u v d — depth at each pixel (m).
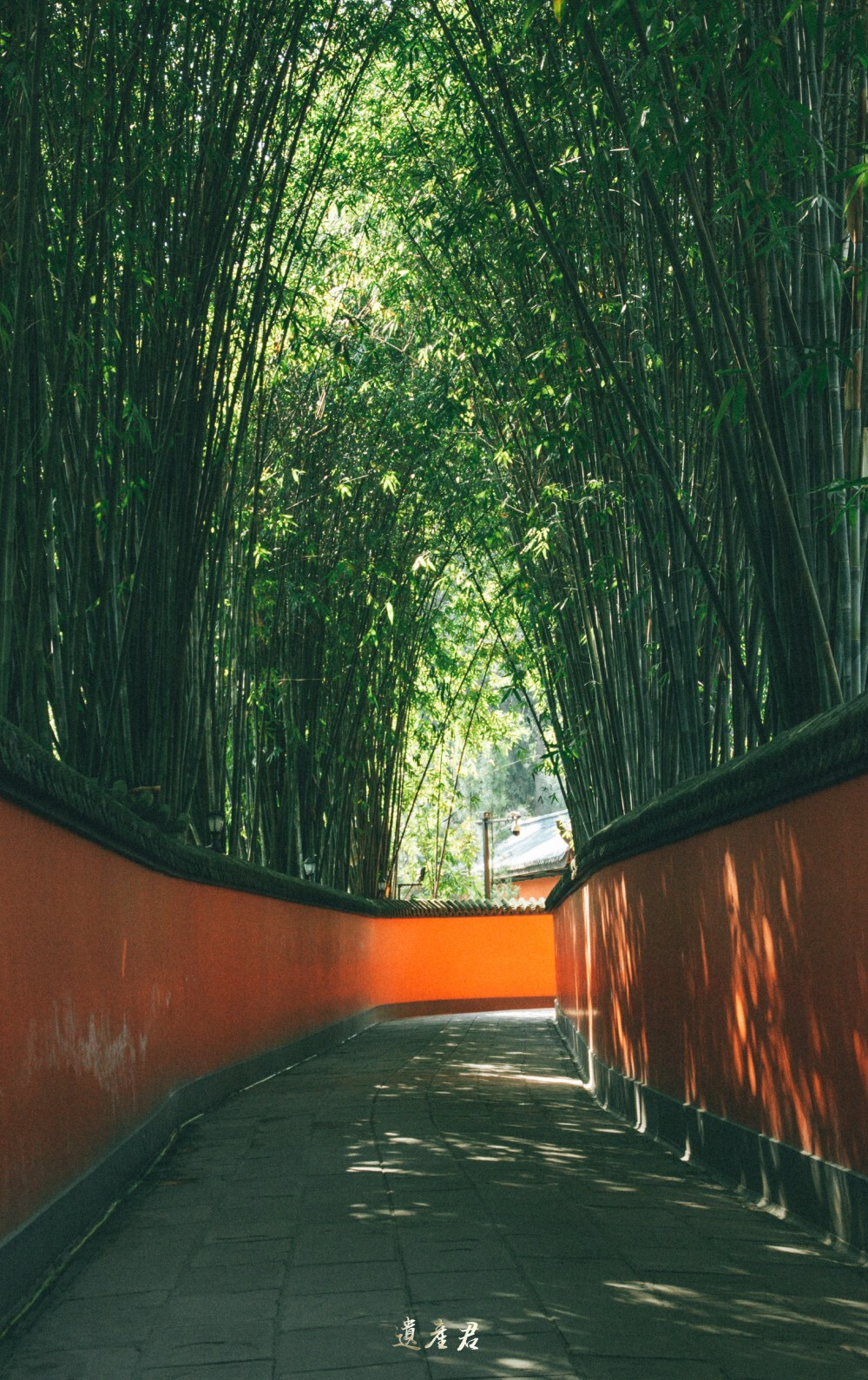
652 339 5.84
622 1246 3.50
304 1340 2.70
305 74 7.17
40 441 4.48
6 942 3.24
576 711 8.84
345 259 10.18
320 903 11.45
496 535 9.59
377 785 15.44
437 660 13.74
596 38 4.42
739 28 3.63
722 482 4.93
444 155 8.01
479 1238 3.58
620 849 6.60
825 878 3.56
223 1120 6.45
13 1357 2.72
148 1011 5.42
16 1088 3.29
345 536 10.84
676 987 5.46
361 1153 5.15
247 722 10.07
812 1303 2.96
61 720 4.99
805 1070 3.78
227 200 5.77
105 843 4.46
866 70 3.64
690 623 5.64
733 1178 4.48
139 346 5.66
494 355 7.62
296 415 10.26
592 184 5.96
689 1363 2.53
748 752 4.23
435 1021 15.77
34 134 3.75
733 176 3.52
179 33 5.62
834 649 3.87
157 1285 3.24
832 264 3.68
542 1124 6.21
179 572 6.10
